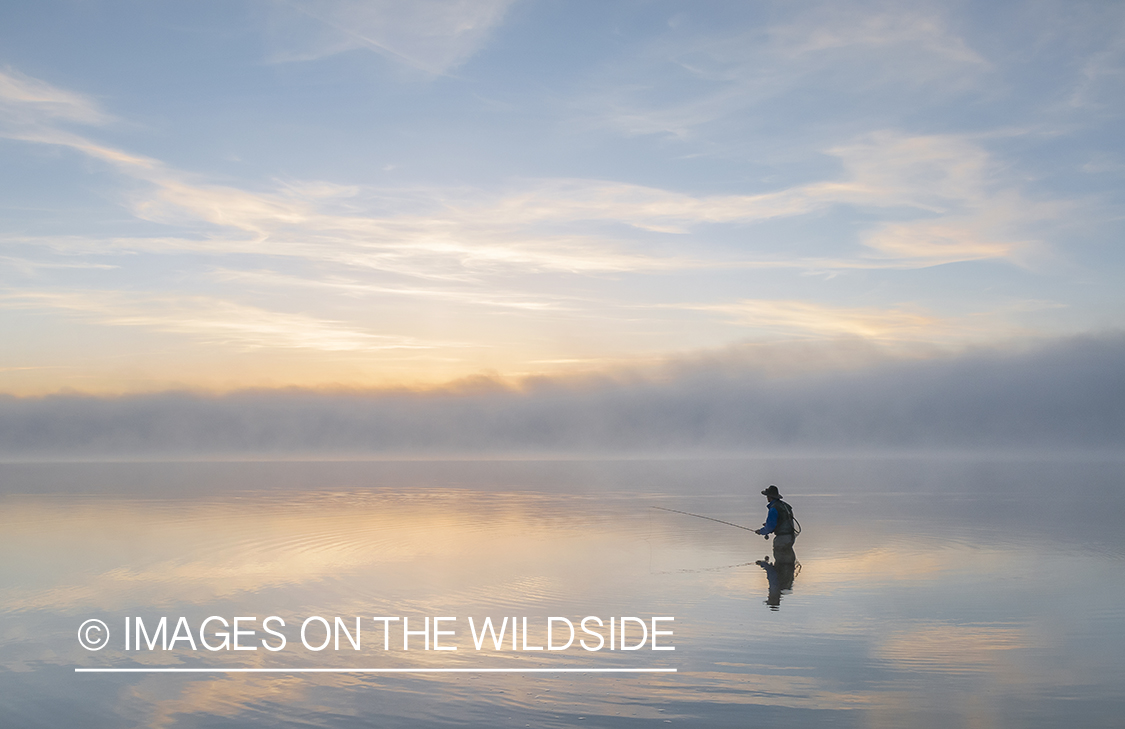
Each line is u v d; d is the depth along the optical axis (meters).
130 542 16.77
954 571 13.01
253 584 12.12
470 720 6.40
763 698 6.86
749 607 10.37
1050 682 7.24
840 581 12.23
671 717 6.42
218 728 6.30
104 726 6.40
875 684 7.21
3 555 15.05
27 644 8.84
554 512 23.88
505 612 10.16
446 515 22.70
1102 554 14.73
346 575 12.88
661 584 12.02
